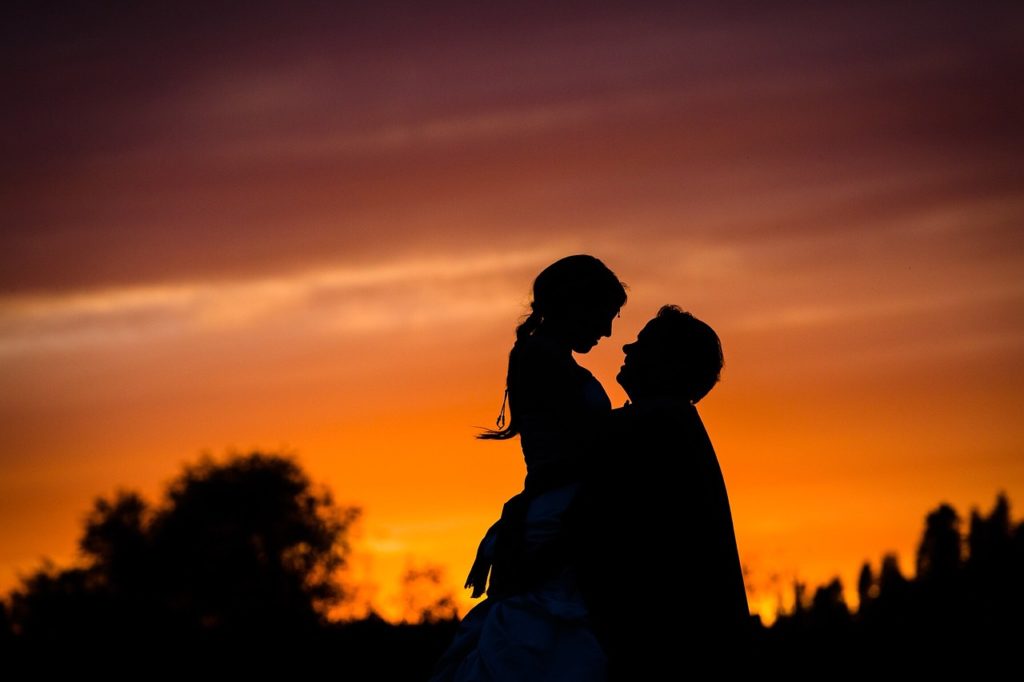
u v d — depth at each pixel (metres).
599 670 7.58
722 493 7.86
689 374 8.01
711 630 7.57
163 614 72.31
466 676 7.81
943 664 31.39
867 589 42.28
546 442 8.04
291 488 77.75
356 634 33.00
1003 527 64.44
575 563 7.70
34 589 73.81
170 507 78.38
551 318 8.20
